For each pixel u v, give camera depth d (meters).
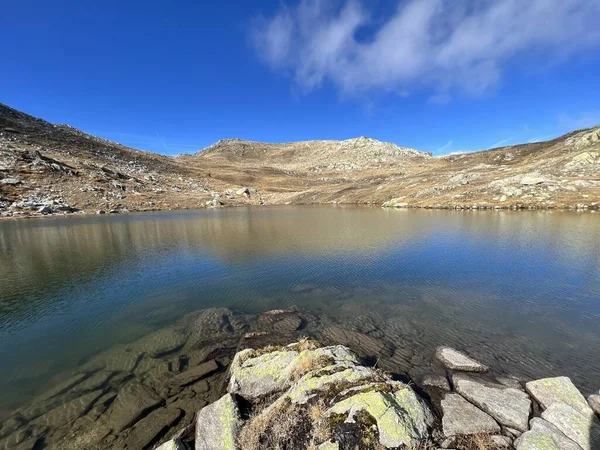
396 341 12.14
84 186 79.75
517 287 18.27
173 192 100.62
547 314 14.54
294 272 22.30
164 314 15.66
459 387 8.97
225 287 19.48
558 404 7.70
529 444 6.54
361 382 8.03
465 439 6.91
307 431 6.72
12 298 18.02
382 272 21.83
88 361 11.30
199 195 102.19
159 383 9.77
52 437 7.59
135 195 86.25
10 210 59.97
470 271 21.53
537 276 20.11
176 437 7.01
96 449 7.20
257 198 113.50
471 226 40.38
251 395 8.67
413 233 36.97
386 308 15.70
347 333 12.88
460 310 15.22
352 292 18.17
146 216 63.31
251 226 46.62
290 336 12.75
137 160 136.25
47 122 143.12
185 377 10.04
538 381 8.87
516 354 11.06
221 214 67.75
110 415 8.31
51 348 12.43
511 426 7.41
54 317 15.49
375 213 63.50
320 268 23.12
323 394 7.69
